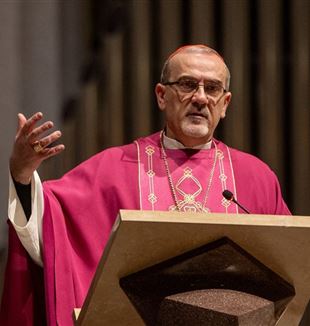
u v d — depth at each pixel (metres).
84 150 16.67
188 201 9.89
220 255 6.89
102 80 16.89
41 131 8.15
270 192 10.19
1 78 16.12
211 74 9.65
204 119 9.70
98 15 16.89
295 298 7.43
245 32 16.98
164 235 6.77
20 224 8.90
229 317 6.79
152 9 17.03
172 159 10.15
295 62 16.91
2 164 15.93
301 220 6.88
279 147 16.83
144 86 16.89
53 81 16.47
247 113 16.86
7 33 16.20
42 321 9.23
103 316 7.38
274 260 7.11
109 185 9.80
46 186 9.55
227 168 10.20
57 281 8.80
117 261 6.90
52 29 16.53
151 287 7.04
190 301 6.89
